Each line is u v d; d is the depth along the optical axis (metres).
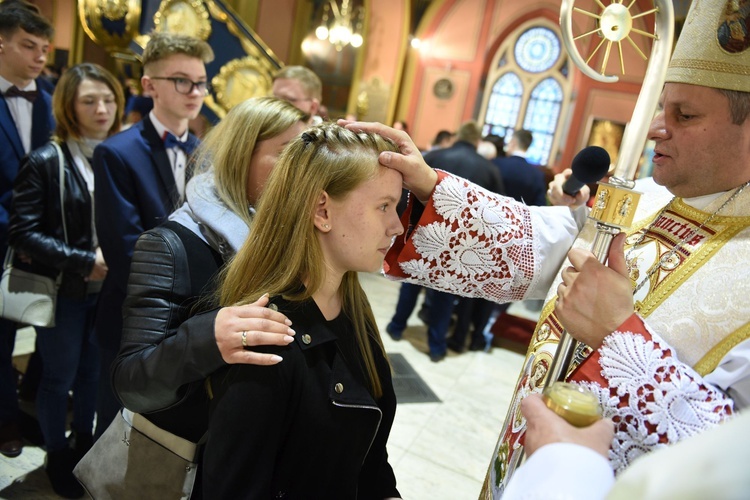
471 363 3.67
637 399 0.73
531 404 0.63
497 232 1.06
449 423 2.77
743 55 0.74
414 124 10.63
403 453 2.44
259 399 0.76
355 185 0.82
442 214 1.04
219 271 1.06
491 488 0.99
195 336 0.80
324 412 0.83
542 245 1.08
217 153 1.19
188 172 1.53
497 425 2.83
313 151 0.84
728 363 0.78
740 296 0.79
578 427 0.60
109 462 1.02
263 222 0.87
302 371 0.81
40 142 2.24
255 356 0.75
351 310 0.96
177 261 1.04
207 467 0.78
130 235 1.60
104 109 1.87
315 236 0.85
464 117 10.34
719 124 0.78
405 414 2.79
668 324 0.83
